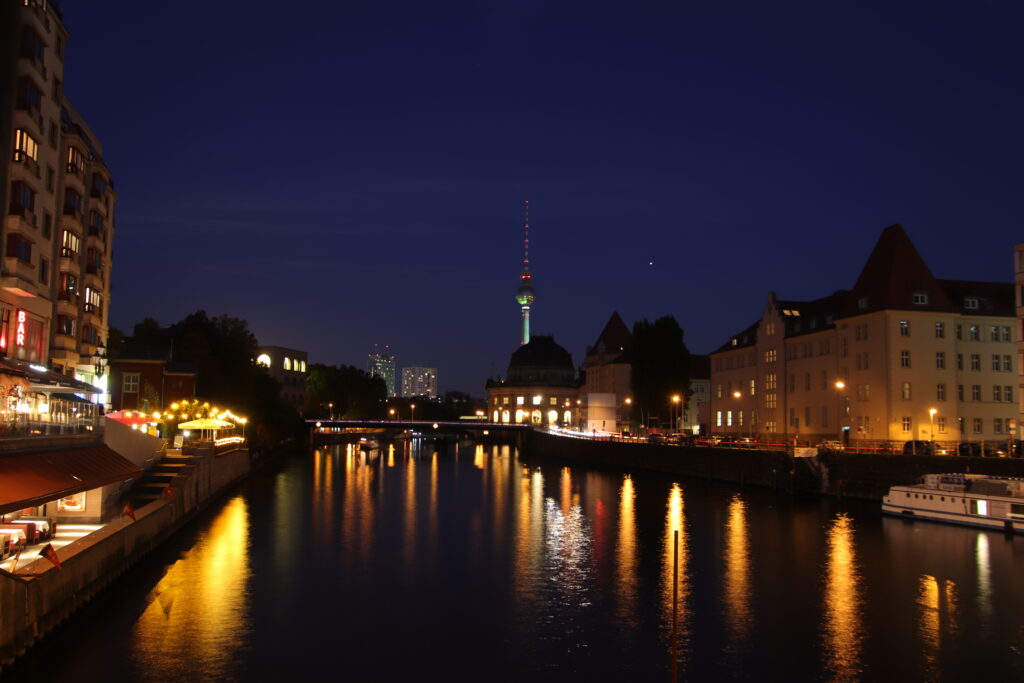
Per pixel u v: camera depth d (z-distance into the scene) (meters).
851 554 54.91
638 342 153.62
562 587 47.28
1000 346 97.38
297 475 122.31
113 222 85.81
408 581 48.50
